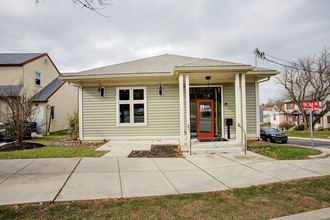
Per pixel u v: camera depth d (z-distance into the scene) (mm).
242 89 7723
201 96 9531
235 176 4766
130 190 3850
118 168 5285
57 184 4039
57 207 3064
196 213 2957
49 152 6824
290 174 4891
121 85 9656
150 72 8867
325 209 3105
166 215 2889
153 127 9547
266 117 63250
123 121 9664
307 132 23094
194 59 11664
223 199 3469
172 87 9570
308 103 7918
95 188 3895
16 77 14750
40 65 16938
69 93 19172
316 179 4496
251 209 3100
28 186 3902
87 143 9383
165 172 5059
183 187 4055
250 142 9500
